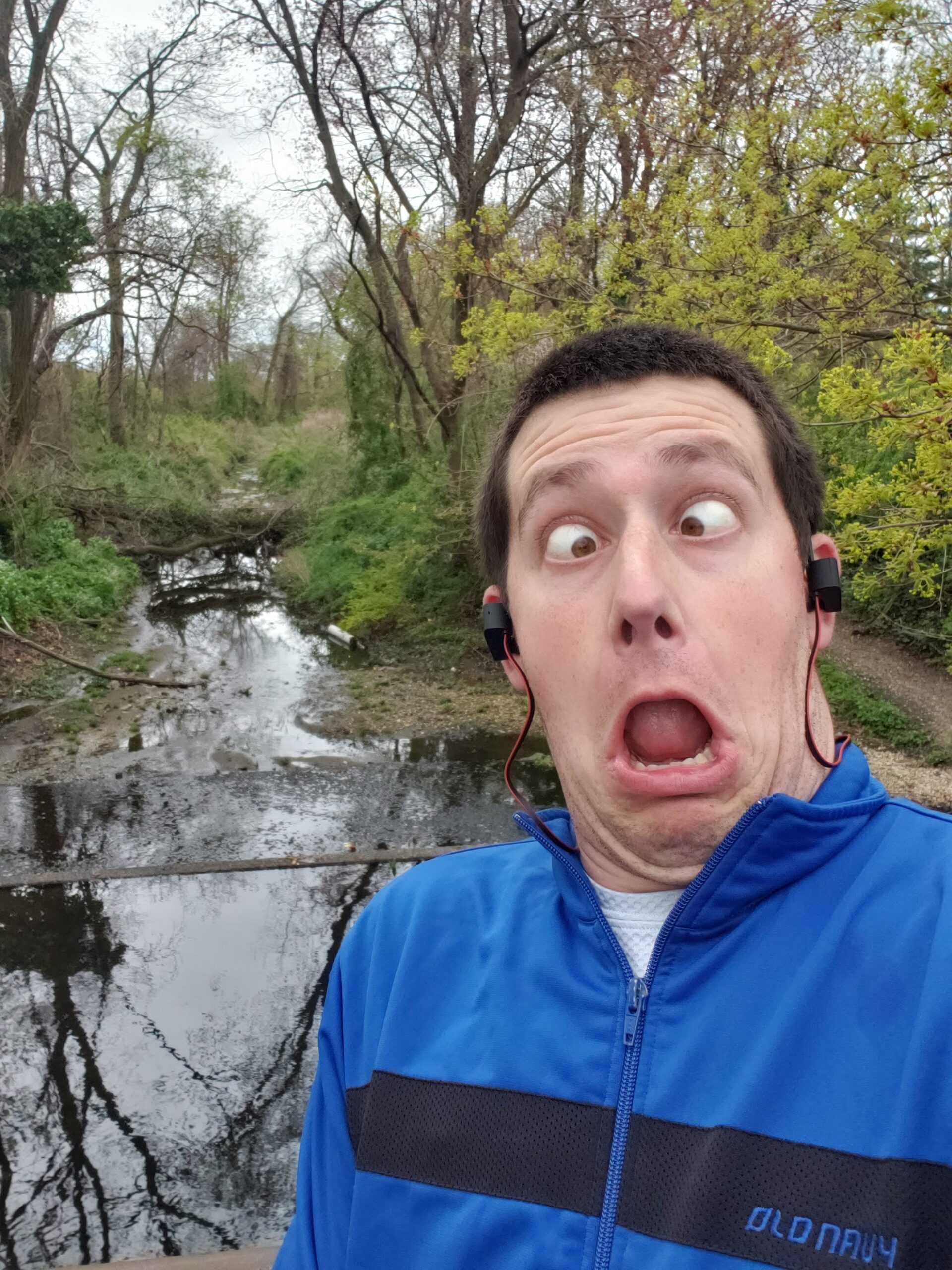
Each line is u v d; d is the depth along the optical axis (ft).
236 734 33.14
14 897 20.56
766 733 3.17
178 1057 14.88
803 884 3.17
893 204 14.44
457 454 47.32
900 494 11.96
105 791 27.25
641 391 3.38
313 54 43.96
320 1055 4.11
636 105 21.72
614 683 3.13
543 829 3.61
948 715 30.22
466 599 46.47
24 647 42.42
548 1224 3.05
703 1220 2.75
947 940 2.86
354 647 46.73
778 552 3.29
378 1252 3.34
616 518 3.25
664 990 3.21
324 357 88.53
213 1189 12.12
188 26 66.18
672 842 3.18
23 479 55.06
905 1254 2.51
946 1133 2.60
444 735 33.06
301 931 18.86
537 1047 3.38
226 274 73.67
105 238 66.80
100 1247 11.25
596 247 23.61
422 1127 3.42
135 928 19.04
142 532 68.85
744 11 19.75
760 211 17.07
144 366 106.83
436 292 44.68
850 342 17.70
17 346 57.67
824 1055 2.85
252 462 122.72
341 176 47.19
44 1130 13.26
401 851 22.30
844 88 15.15
